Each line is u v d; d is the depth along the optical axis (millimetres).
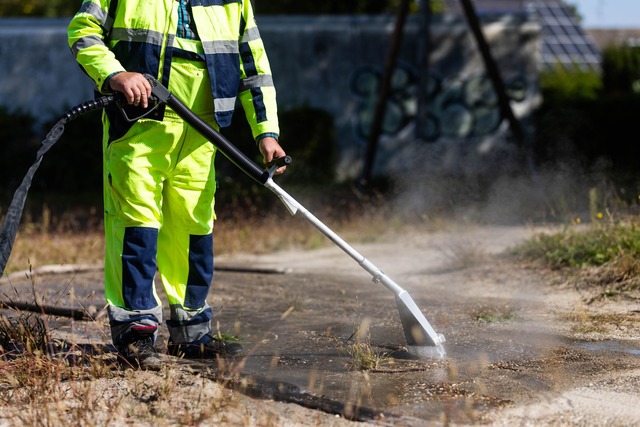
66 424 4484
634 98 25547
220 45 5797
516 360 5789
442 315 7422
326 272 11180
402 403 4898
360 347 5969
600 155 25281
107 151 5746
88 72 5543
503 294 8578
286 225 16141
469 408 4652
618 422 4516
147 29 5625
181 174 5879
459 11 49812
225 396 4891
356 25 27578
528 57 28156
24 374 5320
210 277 6152
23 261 11969
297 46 27438
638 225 9508
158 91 5500
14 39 27172
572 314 7289
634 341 6277
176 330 6078
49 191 26406
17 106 27219
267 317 7711
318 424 4520
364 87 27641
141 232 5715
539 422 4531
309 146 26750
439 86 27906
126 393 5055
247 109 6062
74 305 8070
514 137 21719
